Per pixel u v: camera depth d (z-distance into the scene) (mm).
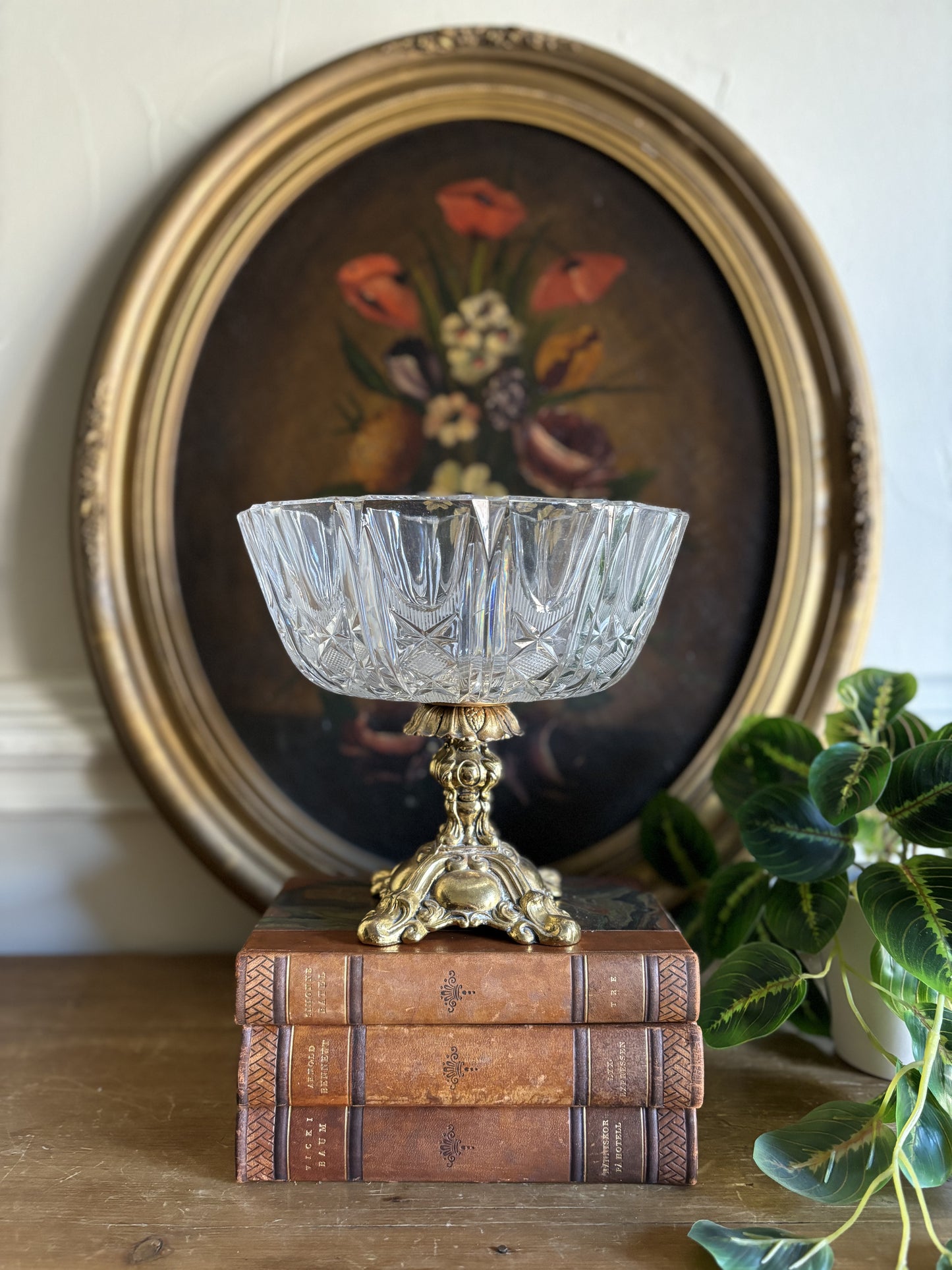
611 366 875
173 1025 775
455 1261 505
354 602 553
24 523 901
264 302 866
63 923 918
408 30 889
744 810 695
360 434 873
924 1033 601
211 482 866
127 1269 496
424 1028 579
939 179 909
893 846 772
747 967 654
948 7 903
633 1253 514
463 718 628
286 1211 549
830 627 860
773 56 903
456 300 874
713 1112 665
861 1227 549
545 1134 581
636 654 645
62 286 893
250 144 851
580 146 870
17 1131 628
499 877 627
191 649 866
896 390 915
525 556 542
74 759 891
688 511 876
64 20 884
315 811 880
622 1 896
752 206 862
